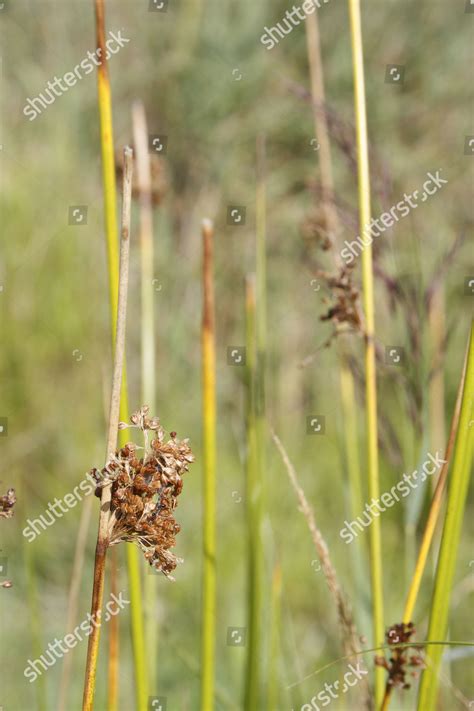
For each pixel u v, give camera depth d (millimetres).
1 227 1270
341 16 1671
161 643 771
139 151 676
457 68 1677
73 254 1293
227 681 739
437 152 1538
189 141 1602
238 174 1580
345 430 686
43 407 1157
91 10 1613
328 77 1631
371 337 609
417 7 1692
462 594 805
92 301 1282
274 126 1561
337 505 1097
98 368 1212
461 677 864
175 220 1494
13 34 1552
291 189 1476
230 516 1084
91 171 1463
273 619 651
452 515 560
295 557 996
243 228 1485
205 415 607
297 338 1258
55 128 1457
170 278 1344
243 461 667
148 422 515
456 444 558
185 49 1623
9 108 1475
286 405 1163
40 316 1228
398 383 647
